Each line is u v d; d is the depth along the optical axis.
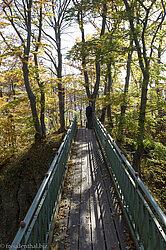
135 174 3.48
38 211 2.80
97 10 9.95
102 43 9.21
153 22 9.66
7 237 8.80
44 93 13.52
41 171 10.62
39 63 16.11
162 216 2.23
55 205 4.30
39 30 13.23
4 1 10.71
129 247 3.38
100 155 9.05
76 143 11.90
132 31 9.07
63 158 6.38
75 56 9.27
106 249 3.40
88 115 15.27
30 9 11.18
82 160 8.54
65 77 14.22
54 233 3.85
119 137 10.43
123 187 4.55
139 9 9.34
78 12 9.25
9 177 10.59
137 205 3.40
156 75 8.70
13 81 16.42
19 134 14.23
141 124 9.24
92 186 5.93
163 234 2.25
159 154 8.90
